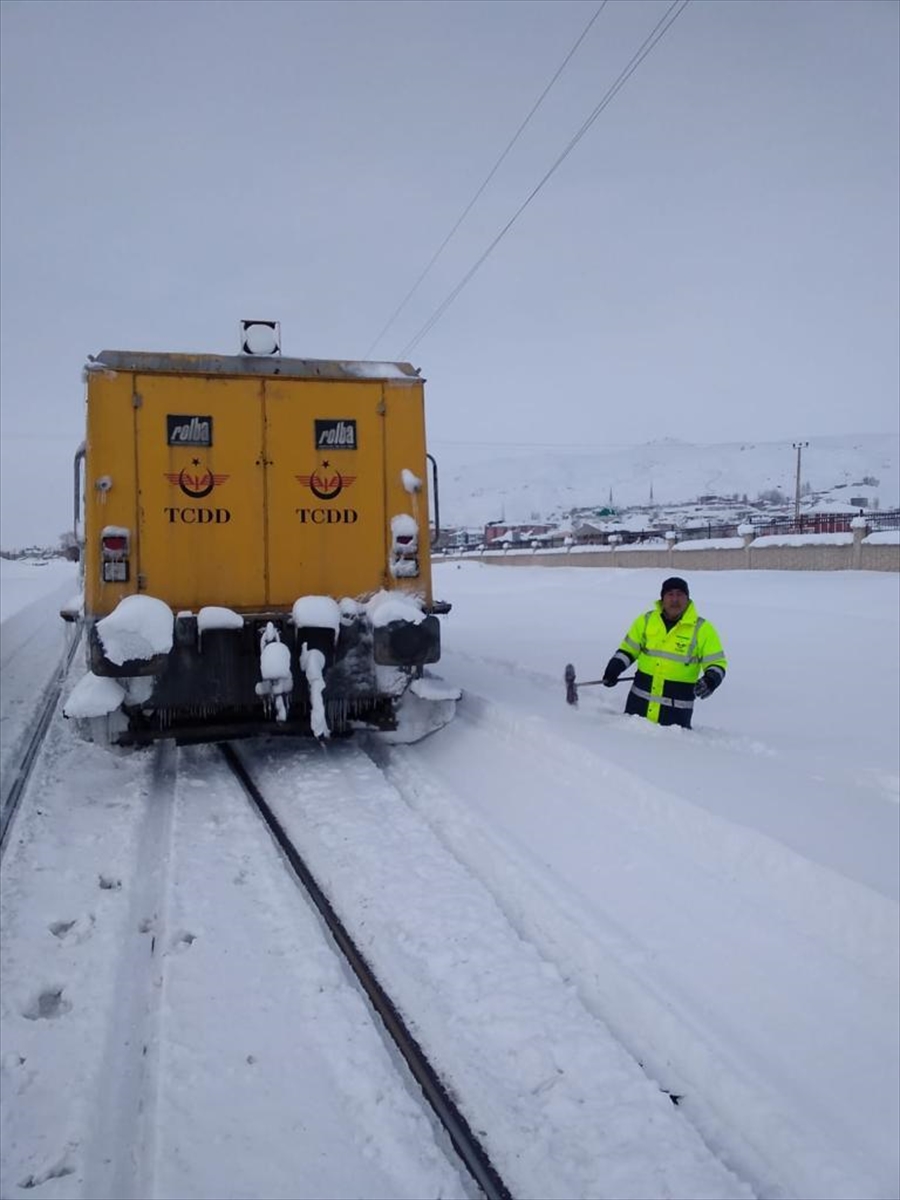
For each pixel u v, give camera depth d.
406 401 7.45
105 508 6.77
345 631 7.20
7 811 6.29
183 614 6.79
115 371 6.80
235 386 7.05
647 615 7.66
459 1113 3.17
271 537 7.13
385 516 7.41
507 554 54.31
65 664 8.64
